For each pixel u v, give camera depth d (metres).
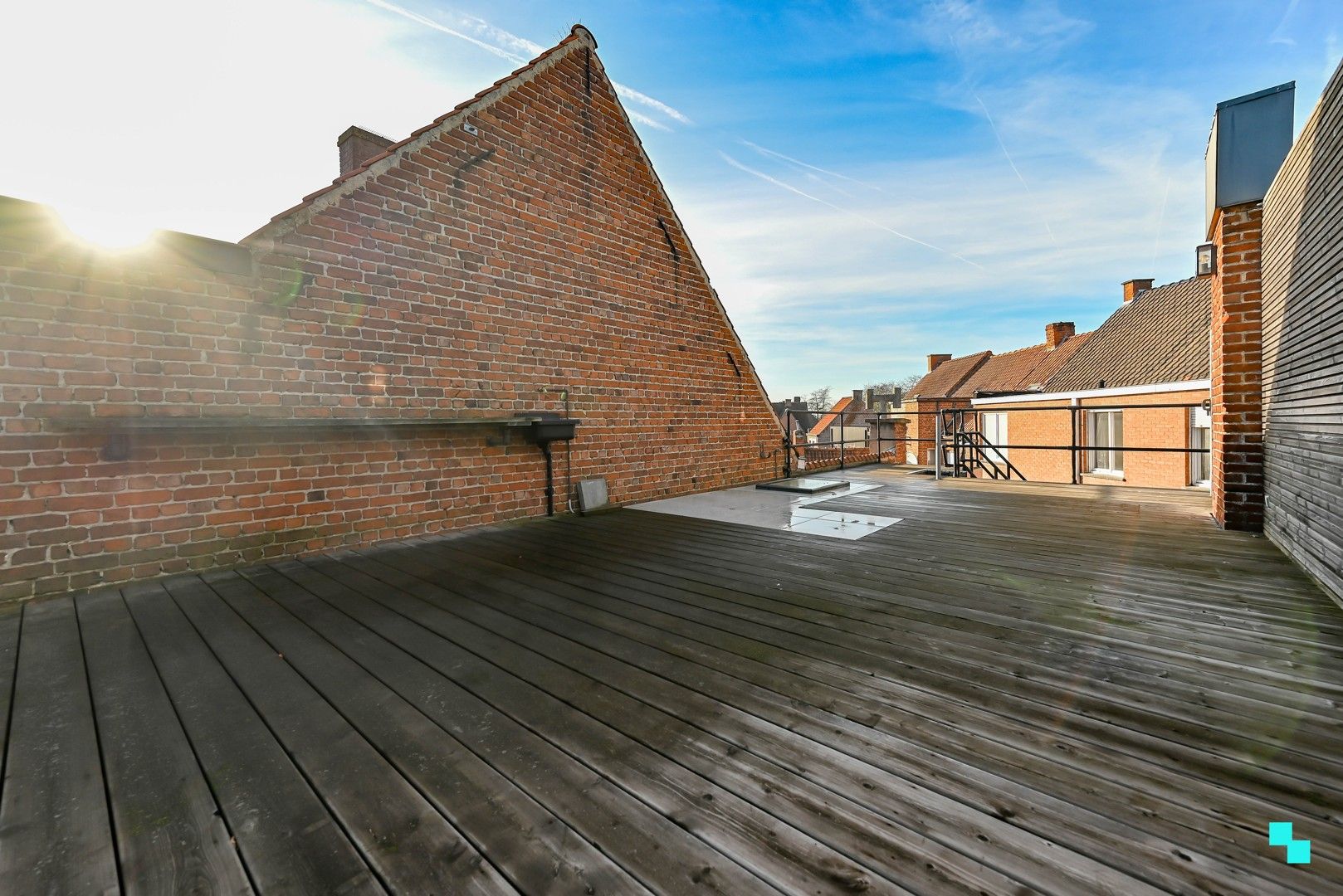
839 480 7.12
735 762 1.26
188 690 1.65
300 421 3.21
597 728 1.42
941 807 1.09
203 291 3.04
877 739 1.34
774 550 3.40
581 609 2.37
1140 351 12.19
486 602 2.47
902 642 1.94
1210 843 0.98
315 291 3.47
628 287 5.68
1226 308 3.57
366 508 3.69
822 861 0.96
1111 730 1.36
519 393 4.64
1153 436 11.22
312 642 2.03
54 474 2.61
